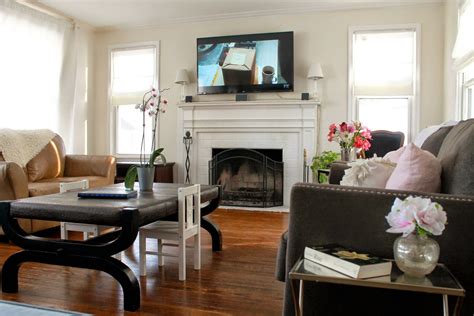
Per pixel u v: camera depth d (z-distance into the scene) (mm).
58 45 5297
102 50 5926
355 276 1255
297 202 1528
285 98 5152
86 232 2857
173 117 5594
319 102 4883
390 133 4312
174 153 5605
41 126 5074
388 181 1717
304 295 1529
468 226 1362
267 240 3469
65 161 4645
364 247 1456
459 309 1250
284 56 5020
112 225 2104
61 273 2588
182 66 5539
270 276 2549
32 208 2207
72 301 2137
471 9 3451
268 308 2059
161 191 2734
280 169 5117
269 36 5059
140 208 2119
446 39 4484
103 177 4438
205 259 2920
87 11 5145
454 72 4133
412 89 4762
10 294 2229
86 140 5852
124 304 2037
